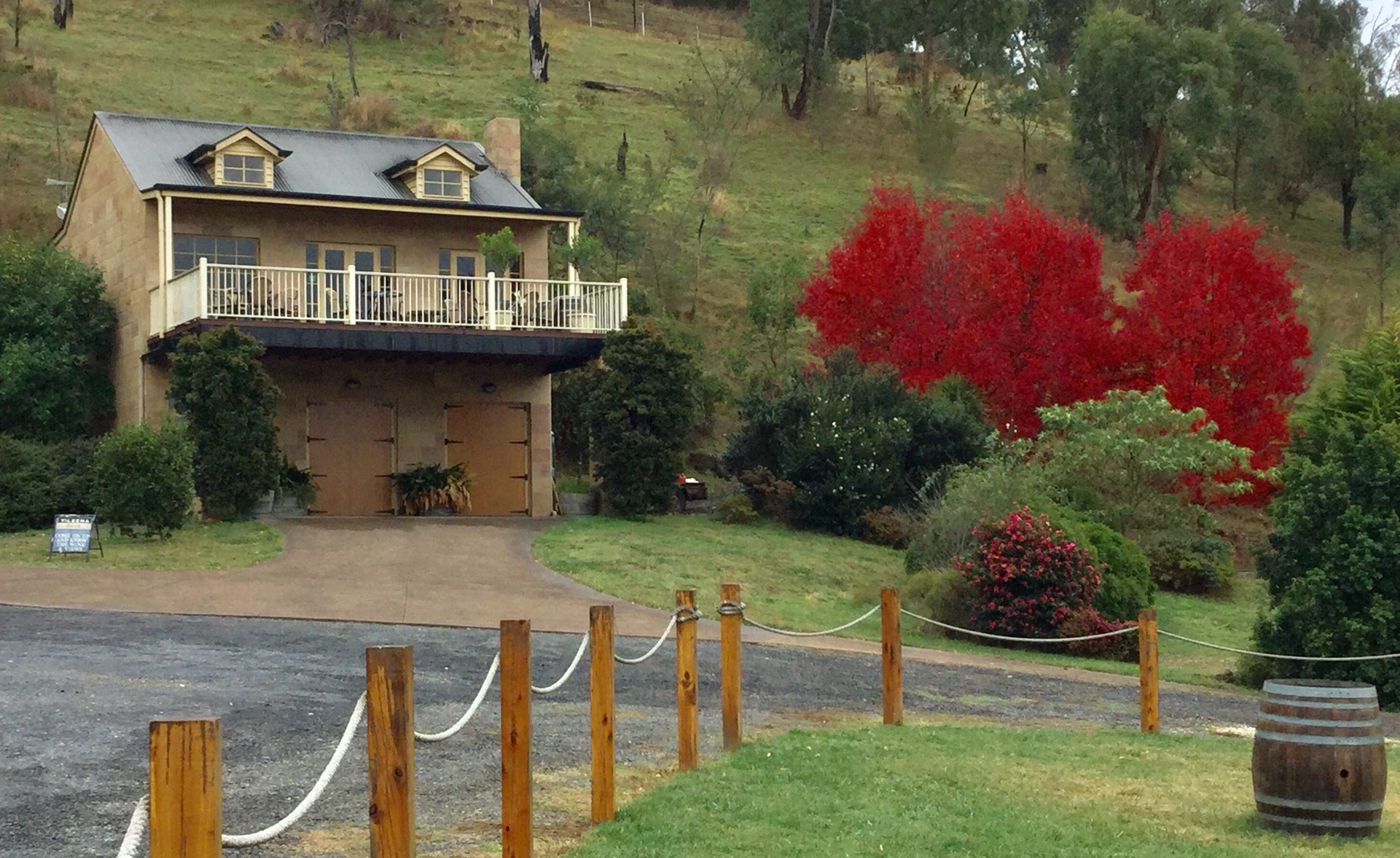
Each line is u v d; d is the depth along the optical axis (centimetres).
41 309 2870
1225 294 3194
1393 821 932
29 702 1057
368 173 3098
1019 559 2009
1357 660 1661
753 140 6556
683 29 8688
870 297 3453
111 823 750
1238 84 6806
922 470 3036
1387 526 1759
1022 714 1403
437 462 2948
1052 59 8862
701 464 3453
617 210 4562
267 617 1664
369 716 548
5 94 4947
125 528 2259
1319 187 7194
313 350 2648
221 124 3148
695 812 841
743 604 2075
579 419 3384
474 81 6481
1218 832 873
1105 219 6206
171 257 2677
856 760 1023
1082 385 3183
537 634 1647
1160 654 2108
